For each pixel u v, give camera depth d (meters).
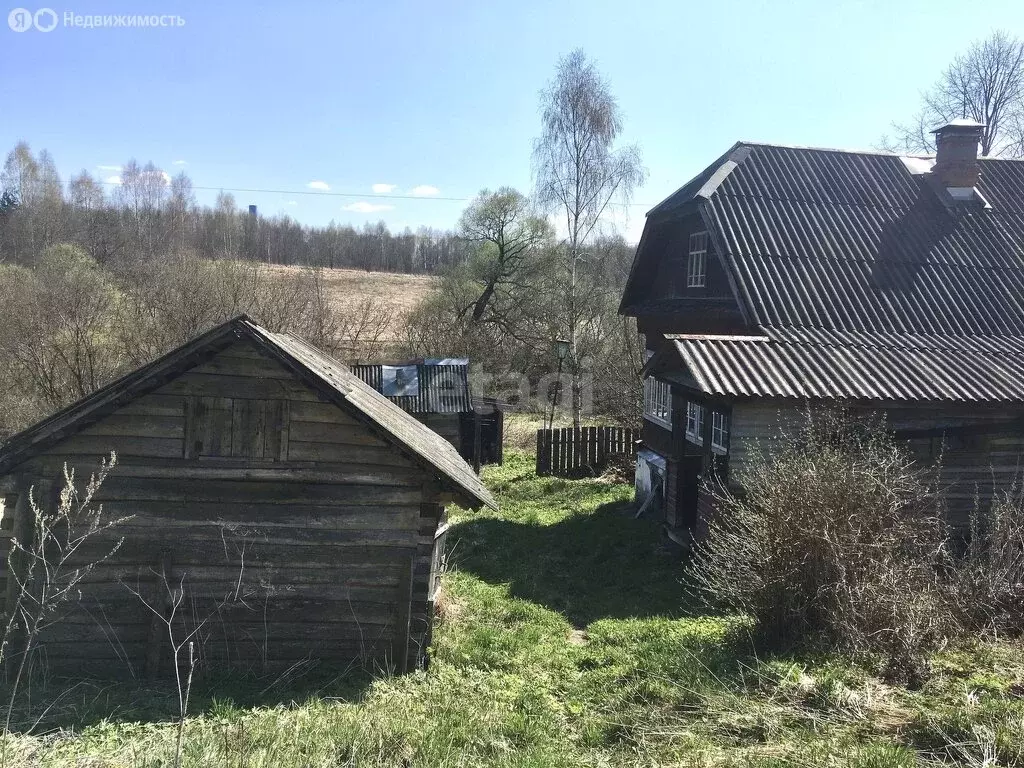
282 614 6.97
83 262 27.19
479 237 33.06
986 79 29.61
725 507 9.21
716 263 13.79
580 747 5.21
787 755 4.54
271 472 6.89
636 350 24.08
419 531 7.08
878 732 4.85
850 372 9.74
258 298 23.34
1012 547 7.50
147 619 6.80
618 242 31.62
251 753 4.80
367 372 20.12
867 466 7.28
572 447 19.38
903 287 12.20
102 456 6.74
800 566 6.64
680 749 4.87
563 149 26.97
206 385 6.80
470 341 28.61
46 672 6.55
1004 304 12.10
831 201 13.85
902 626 5.97
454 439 19.70
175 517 6.84
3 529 6.62
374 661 7.01
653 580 10.32
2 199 50.19
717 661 6.38
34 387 18.19
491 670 7.09
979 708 4.97
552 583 10.47
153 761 4.64
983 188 15.22
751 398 9.12
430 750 4.96
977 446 9.79
